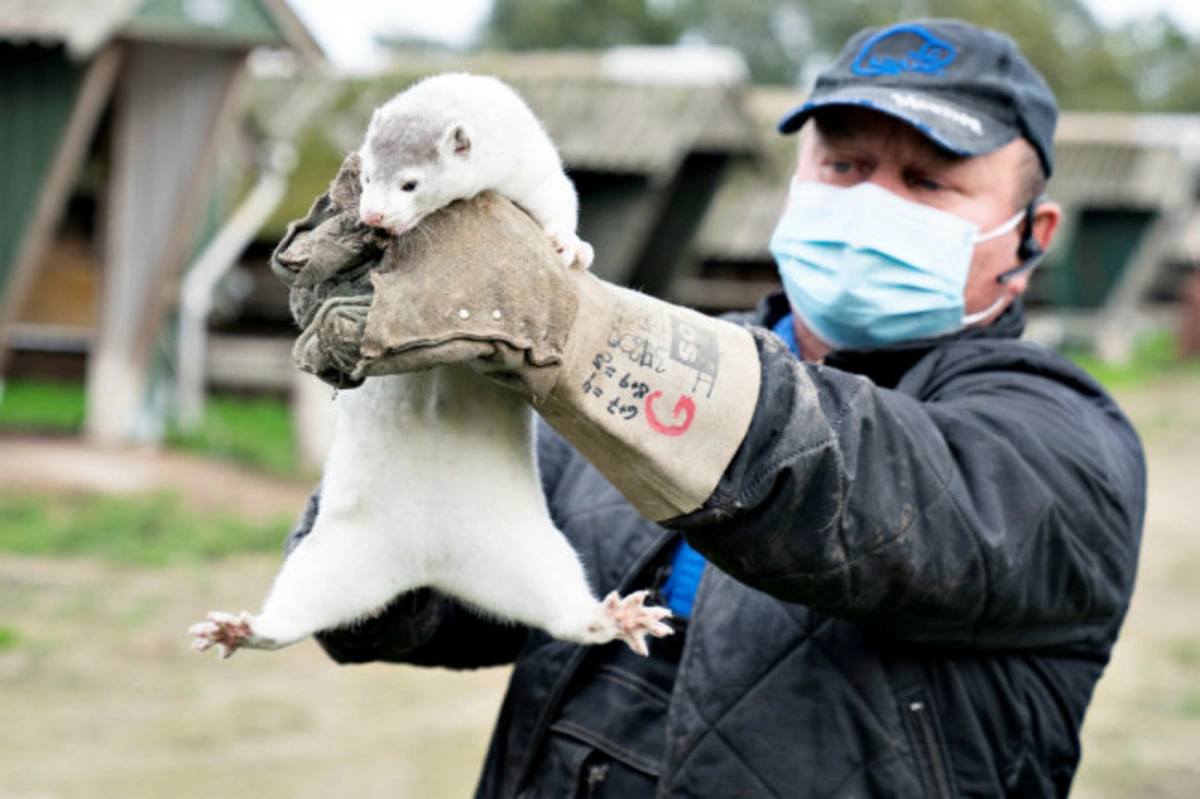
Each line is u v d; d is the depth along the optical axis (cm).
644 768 251
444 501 223
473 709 742
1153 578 1084
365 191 200
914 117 273
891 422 216
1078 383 270
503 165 212
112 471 1247
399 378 224
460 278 194
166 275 1362
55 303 1642
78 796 590
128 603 906
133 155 1353
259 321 1769
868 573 213
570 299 199
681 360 204
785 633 241
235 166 1561
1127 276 2834
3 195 1241
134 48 1341
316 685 772
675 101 1437
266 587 966
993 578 223
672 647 259
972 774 238
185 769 632
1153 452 1777
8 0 1185
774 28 4828
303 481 1338
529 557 223
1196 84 5934
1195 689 782
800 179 302
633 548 265
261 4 1302
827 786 235
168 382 1503
